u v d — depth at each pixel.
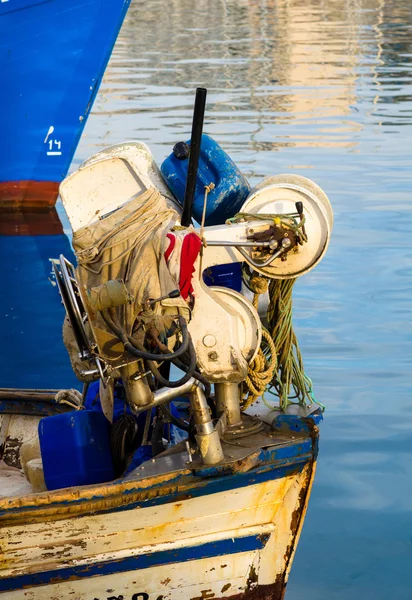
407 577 9.68
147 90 40.78
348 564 9.91
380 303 17.28
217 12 79.12
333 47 54.66
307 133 31.94
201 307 8.35
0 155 26.30
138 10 81.19
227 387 8.67
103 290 7.46
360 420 12.88
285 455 8.46
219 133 31.92
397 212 22.72
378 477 11.48
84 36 25.50
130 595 8.77
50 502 8.02
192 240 7.87
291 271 8.52
